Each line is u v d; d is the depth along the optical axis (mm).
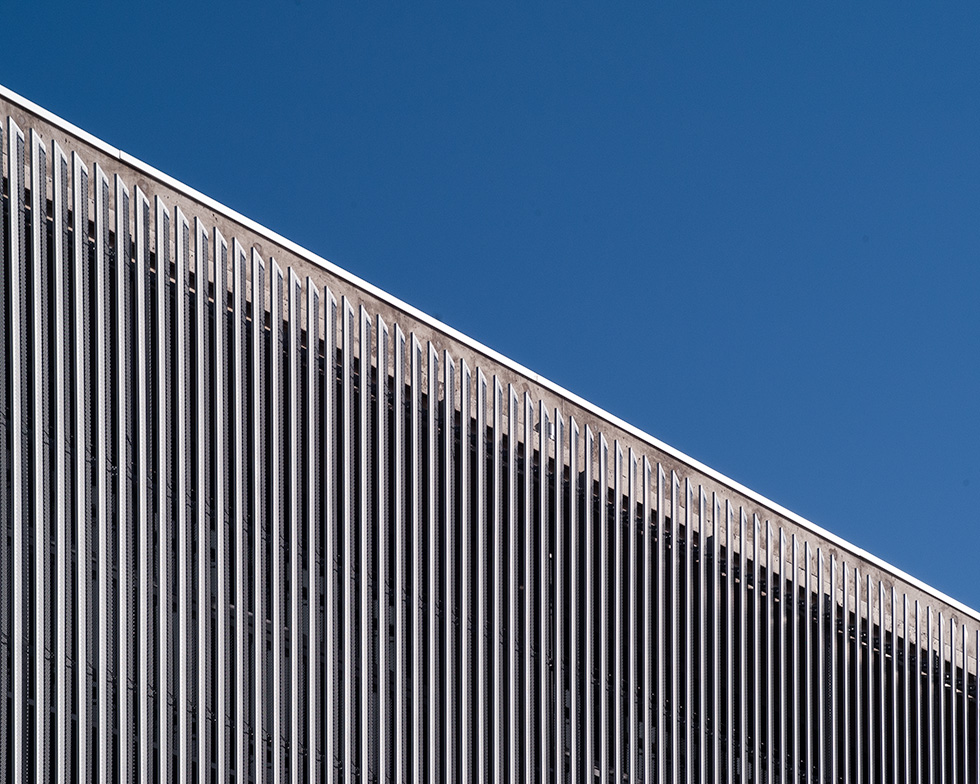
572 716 41000
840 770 48219
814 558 49625
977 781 52969
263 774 33875
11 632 30500
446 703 38094
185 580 33625
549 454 42906
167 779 32344
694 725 44219
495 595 39969
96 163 34094
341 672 36219
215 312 35750
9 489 31312
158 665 32656
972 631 54969
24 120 33438
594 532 43500
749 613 46969
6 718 30062
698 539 46219
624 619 43531
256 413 35938
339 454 37719
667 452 46156
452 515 39844
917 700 51562
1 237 32625
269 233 37656
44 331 32719
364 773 35781
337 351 38531
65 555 31766
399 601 37812
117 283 34031
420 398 40062
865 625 50625
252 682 34312
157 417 34125
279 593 35281
